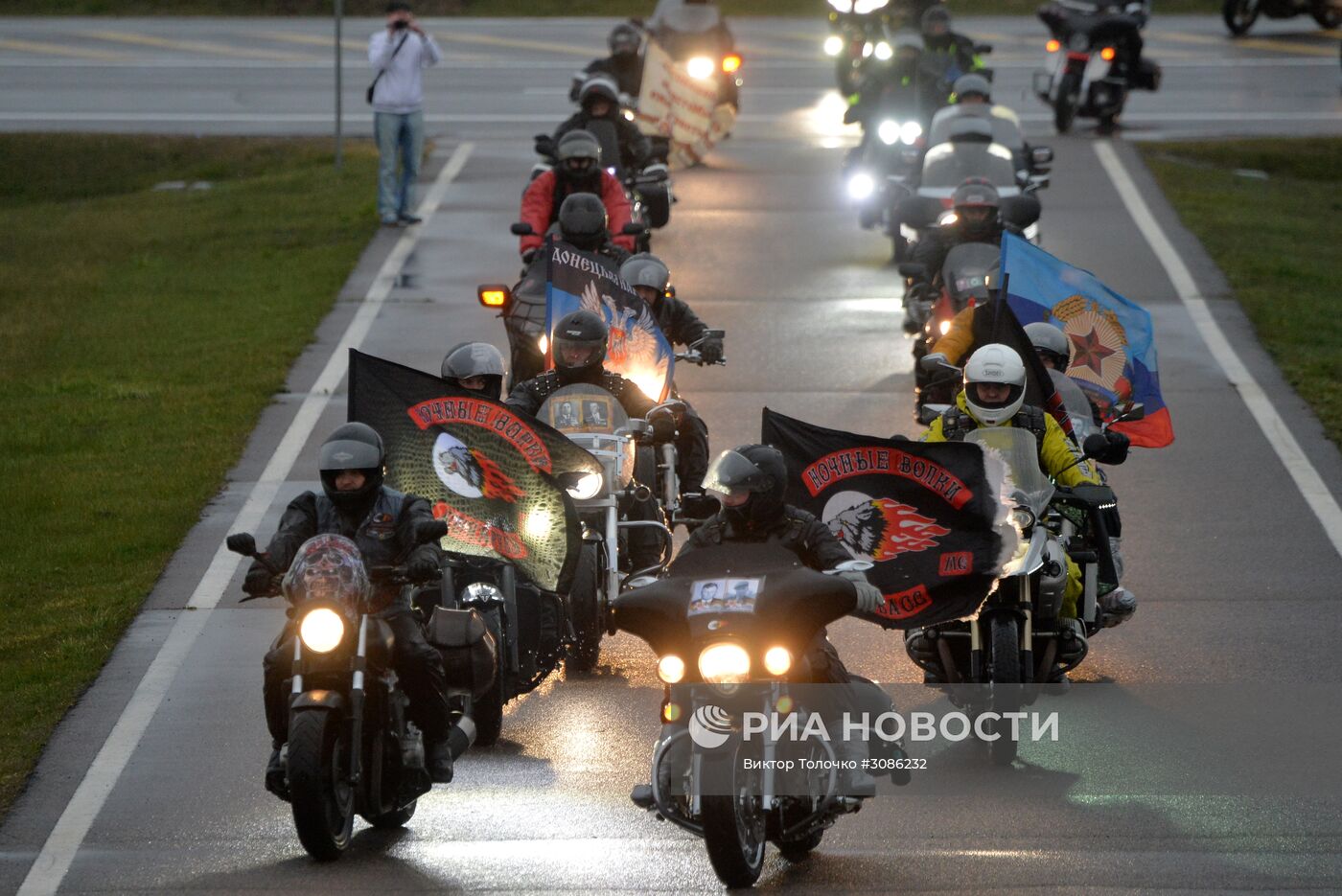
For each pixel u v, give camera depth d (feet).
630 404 138.62
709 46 351.87
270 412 192.95
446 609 105.70
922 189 241.14
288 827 100.42
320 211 296.92
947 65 291.38
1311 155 348.18
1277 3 501.15
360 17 554.87
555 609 118.52
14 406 197.36
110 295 248.52
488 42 504.43
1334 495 165.37
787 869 93.40
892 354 215.92
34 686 124.06
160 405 196.13
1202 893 88.53
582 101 256.73
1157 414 153.28
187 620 137.08
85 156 356.59
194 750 112.78
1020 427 118.93
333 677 93.15
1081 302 153.58
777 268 259.39
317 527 99.25
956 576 108.58
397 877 92.43
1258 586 143.02
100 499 165.99
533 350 159.94
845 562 92.38
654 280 160.25
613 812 102.37
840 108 398.42
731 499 91.09
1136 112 395.96
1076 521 120.98
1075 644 116.06
